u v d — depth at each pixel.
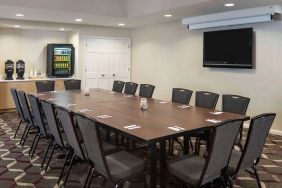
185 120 3.07
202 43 6.32
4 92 6.99
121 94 5.25
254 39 5.37
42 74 8.02
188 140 3.54
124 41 8.45
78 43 7.71
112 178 2.36
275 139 4.89
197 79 6.53
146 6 5.64
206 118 3.18
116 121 3.00
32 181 3.22
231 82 5.82
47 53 7.88
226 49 5.75
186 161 2.63
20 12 5.62
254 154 2.61
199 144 3.79
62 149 3.70
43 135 4.05
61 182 3.19
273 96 5.17
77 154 2.87
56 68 7.73
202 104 4.25
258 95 5.39
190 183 2.36
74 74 7.95
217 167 2.37
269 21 5.05
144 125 2.83
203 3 4.72
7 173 3.44
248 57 5.39
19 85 7.15
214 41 5.95
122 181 2.42
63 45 7.75
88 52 7.89
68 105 3.98
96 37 7.95
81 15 5.97
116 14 6.13
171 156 3.94
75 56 7.89
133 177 2.48
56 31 8.17
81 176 3.34
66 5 5.40
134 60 8.49
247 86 5.55
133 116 3.27
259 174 3.44
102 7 5.84
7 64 7.25
